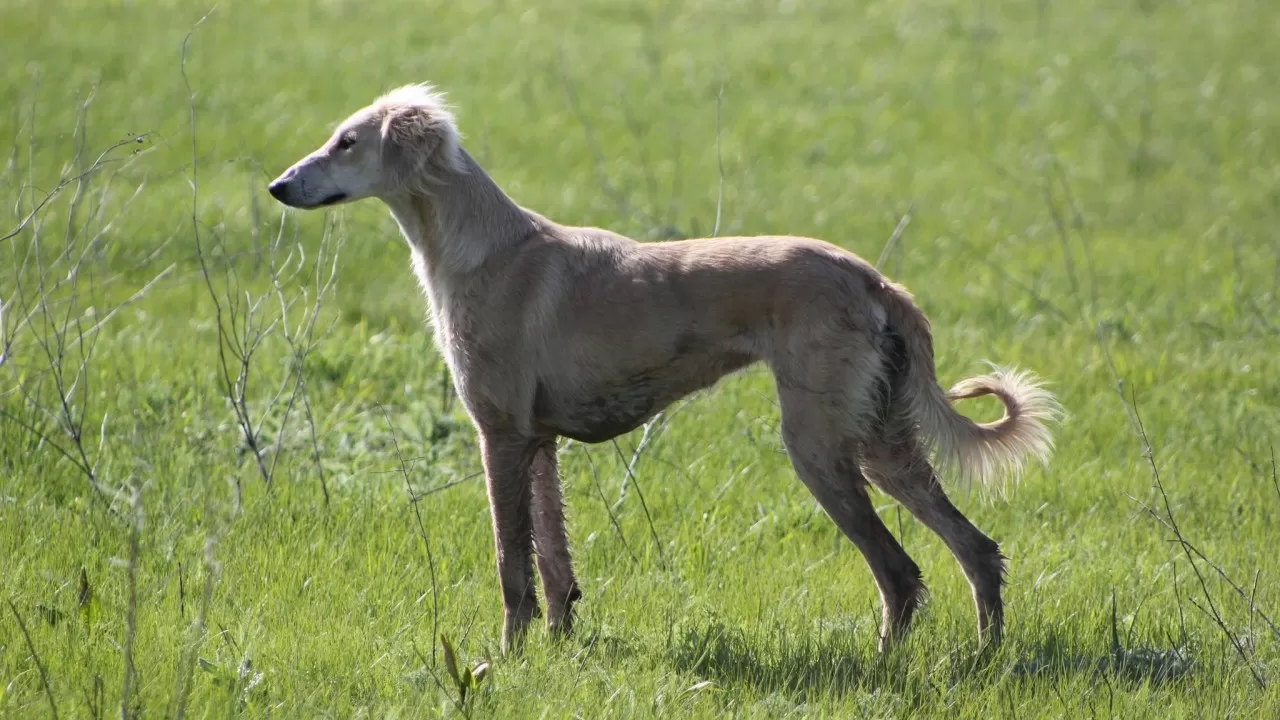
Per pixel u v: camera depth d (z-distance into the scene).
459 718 10.68
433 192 13.27
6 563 13.52
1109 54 53.97
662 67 50.25
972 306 26.56
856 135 43.03
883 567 12.38
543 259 13.02
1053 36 56.94
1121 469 18.33
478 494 16.70
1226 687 11.65
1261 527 16.28
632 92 46.56
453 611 13.40
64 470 16.34
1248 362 22.69
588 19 58.50
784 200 35.28
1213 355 22.94
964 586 14.42
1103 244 31.92
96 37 47.47
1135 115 45.56
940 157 40.97
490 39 53.34
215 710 10.69
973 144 42.44
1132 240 32.41
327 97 42.78
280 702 10.95
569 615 13.37
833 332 12.19
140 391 19.02
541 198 33.97
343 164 13.41
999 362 22.34
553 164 37.94
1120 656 12.53
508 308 12.94
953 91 48.41
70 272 17.00
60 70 42.44
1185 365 22.48
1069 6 63.03
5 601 12.53
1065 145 42.28
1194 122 44.66
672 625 13.11
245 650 11.81
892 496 13.09
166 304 24.66
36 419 17.28
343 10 56.81
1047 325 25.28
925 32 57.41
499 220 13.27
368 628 12.66
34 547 14.06
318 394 19.77
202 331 22.70
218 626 12.52
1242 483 17.70
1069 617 13.41
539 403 13.05
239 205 30.92
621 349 12.66
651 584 14.25
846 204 35.19
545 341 12.85
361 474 17.03
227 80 43.72
